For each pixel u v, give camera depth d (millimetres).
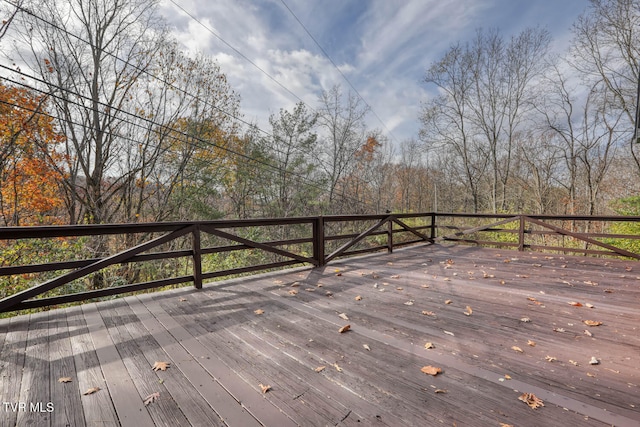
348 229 16875
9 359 1872
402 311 2682
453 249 5980
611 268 4262
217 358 1875
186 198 12453
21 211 9539
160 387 1572
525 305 2811
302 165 16516
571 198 14180
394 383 1595
